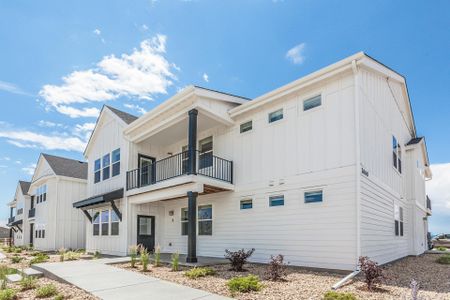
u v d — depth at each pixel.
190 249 10.64
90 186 18.25
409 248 14.77
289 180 10.21
